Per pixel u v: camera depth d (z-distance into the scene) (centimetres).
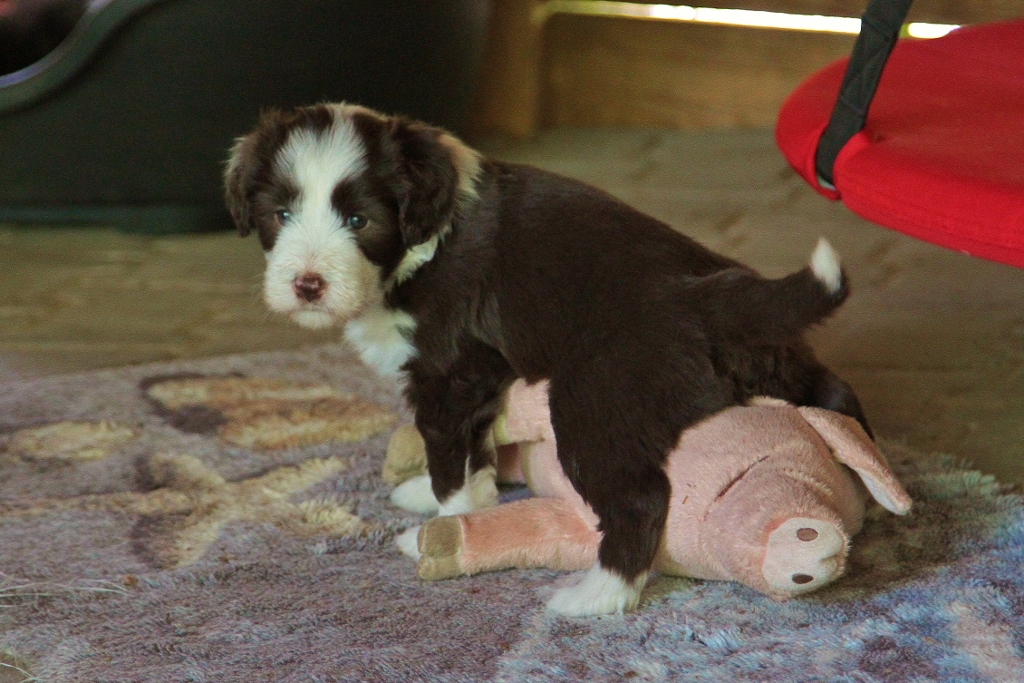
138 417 337
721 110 680
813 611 226
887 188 230
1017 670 204
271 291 237
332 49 498
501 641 220
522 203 243
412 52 518
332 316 235
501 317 239
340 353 388
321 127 246
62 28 519
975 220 212
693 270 231
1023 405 339
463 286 242
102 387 360
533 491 266
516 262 238
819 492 218
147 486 294
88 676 212
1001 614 221
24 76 486
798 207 536
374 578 247
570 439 226
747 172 593
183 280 473
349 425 329
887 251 479
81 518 277
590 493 226
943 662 207
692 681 205
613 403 220
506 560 243
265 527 270
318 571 250
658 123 686
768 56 666
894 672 204
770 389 236
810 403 247
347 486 290
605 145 653
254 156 251
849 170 244
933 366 370
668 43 671
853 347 386
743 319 214
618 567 225
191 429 328
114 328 423
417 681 207
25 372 384
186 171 516
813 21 655
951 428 326
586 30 676
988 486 275
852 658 209
